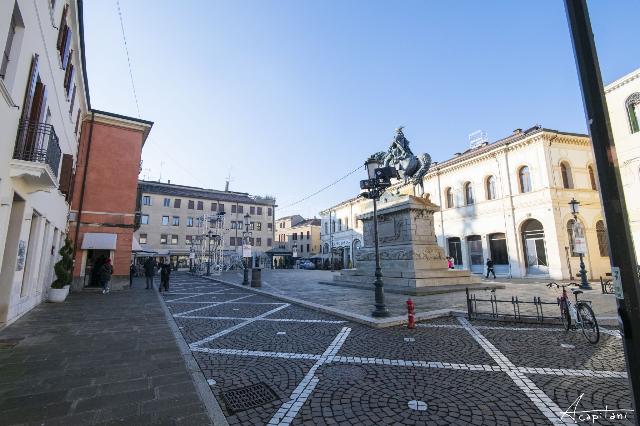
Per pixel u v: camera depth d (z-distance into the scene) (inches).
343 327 312.3
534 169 918.4
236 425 135.4
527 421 135.2
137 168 798.5
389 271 626.2
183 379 182.9
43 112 329.7
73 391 165.9
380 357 220.8
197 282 995.3
